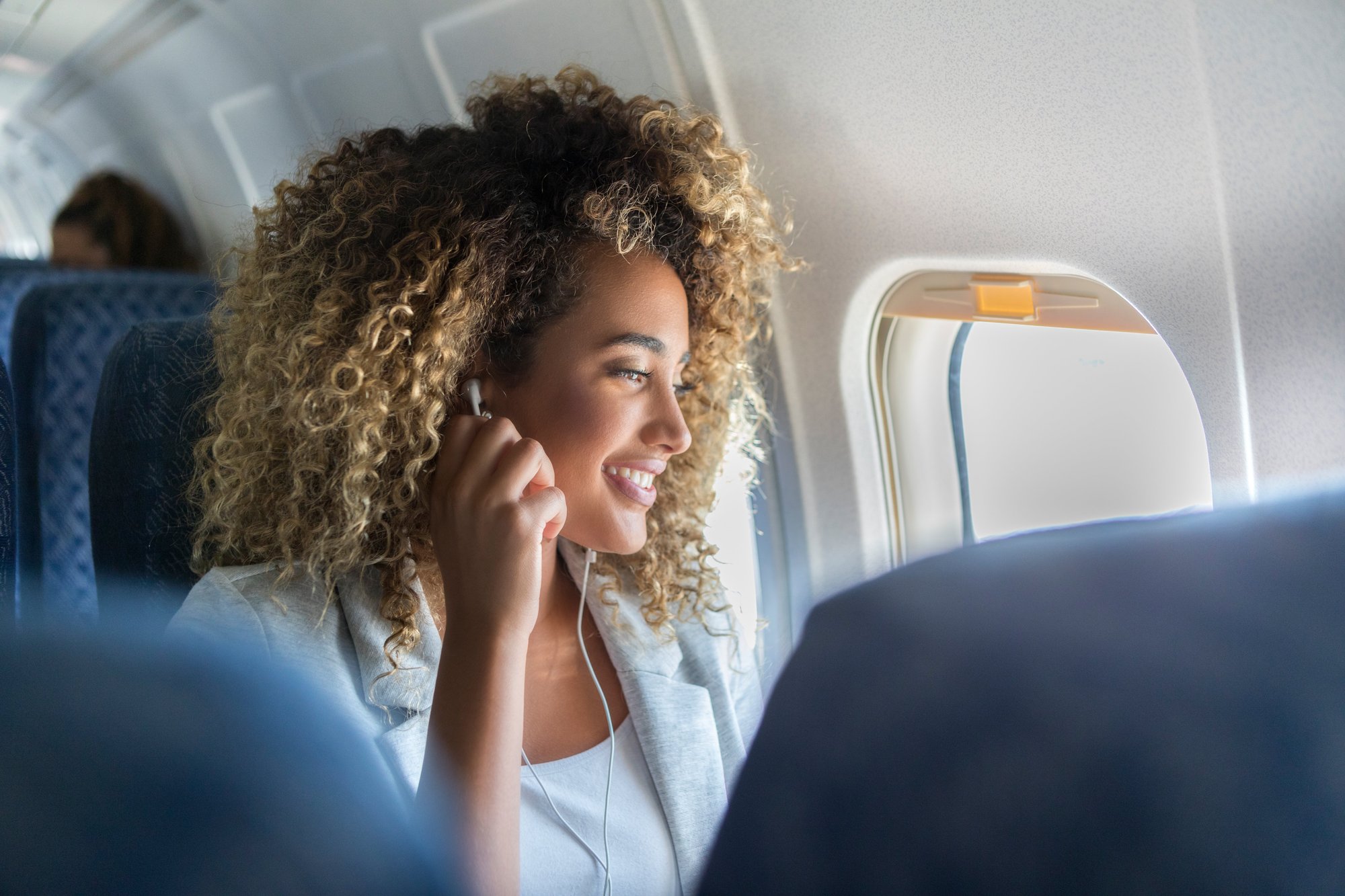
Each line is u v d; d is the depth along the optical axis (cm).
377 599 138
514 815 113
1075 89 133
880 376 185
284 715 23
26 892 19
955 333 181
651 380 140
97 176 394
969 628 29
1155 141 128
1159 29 122
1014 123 141
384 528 135
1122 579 30
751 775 29
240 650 24
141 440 147
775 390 194
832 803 27
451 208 133
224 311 149
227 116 365
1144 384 162
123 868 19
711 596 168
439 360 132
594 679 140
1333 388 120
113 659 23
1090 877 25
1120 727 26
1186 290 132
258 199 381
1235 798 25
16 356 183
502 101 153
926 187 156
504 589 119
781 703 29
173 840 20
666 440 139
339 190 142
